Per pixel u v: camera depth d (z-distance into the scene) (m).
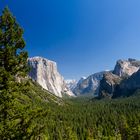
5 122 15.91
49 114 17.22
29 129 16.19
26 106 16.45
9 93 16.22
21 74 16.75
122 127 111.19
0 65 16.34
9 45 16.44
